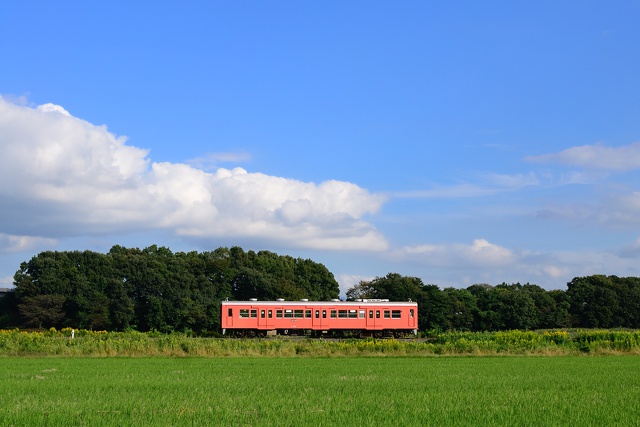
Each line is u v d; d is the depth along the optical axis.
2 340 41.56
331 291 114.56
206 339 46.91
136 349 41.19
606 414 18.30
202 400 20.64
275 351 42.69
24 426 16.25
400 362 37.78
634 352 45.50
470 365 35.75
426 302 87.19
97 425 16.36
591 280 103.88
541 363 37.31
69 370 31.09
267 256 115.69
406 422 17.06
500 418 17.67
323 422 16.89
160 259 98.25
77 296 79.50
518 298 90.25
